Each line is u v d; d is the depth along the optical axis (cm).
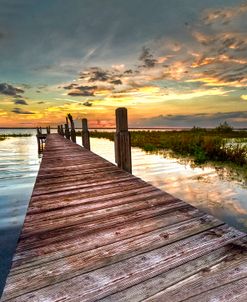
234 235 185
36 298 122
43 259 159
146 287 128
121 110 436
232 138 2073
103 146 1991
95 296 122
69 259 158
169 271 141
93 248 172
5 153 1773
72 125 1300
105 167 498
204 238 181
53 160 609
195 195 497
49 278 138
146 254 161
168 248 168
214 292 121
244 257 152
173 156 1116
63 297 122
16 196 576
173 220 218
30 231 203
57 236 193
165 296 120
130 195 301
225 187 558
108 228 206
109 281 134
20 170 959
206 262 148
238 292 121
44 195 309
